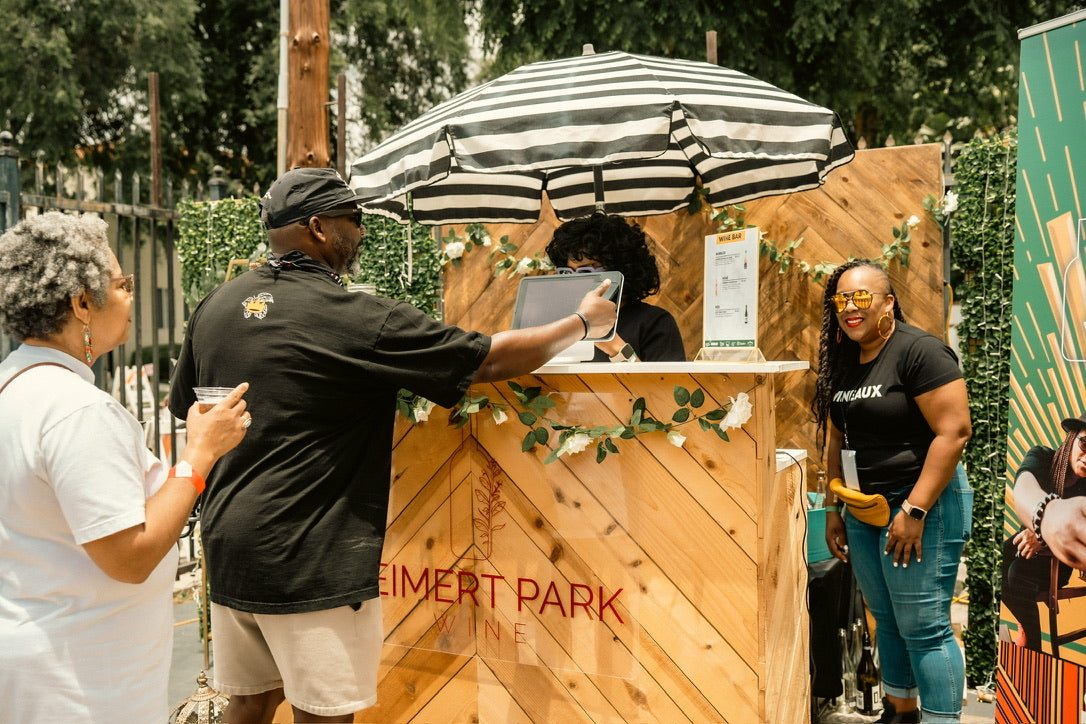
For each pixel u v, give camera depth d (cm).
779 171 387
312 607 215
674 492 246
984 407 416
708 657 244
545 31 971
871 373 310
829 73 1029
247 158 1605
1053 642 273
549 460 255
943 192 424
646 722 252
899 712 323
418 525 280
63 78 1325
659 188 434
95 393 165
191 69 1424
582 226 322
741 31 951
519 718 268
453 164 323
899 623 306
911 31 967
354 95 1714
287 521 215
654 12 933
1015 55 996
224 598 222
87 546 156
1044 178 278
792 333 444
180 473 172
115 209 480
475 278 492
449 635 277
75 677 161
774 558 252
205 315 235
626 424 251
